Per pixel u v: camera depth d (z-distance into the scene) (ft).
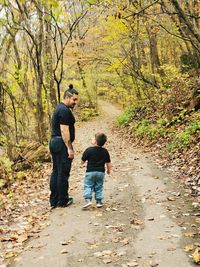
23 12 46.37
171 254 15.47
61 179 23.95
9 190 31.83
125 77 88.22
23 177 37.19
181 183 27.09
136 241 17.20
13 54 55.72
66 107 24.38
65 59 76.74
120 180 30.32
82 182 31.68
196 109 46.42
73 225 20.20
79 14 43.19
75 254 16.38
